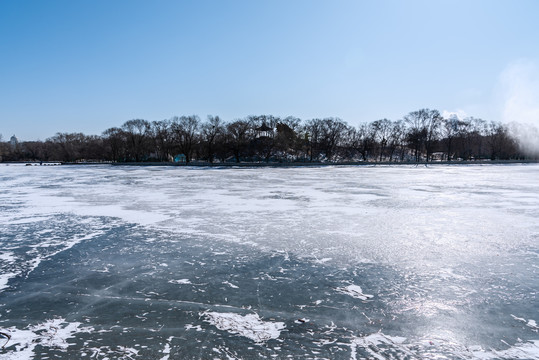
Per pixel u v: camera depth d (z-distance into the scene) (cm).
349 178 5128
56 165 11644
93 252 1496
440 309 971
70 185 4316
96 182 4719
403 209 2442
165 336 848
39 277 1226
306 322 909
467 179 4884
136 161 11769
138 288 1125
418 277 1199
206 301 1031
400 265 1316
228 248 1541
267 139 11044
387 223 2003
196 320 922
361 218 2145
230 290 1105
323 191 3484
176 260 1389
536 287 1108
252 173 6400
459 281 1161
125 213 2347
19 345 813
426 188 3734
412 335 845
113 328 885
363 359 752
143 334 857
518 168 7862
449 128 11825
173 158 12125
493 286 1120
